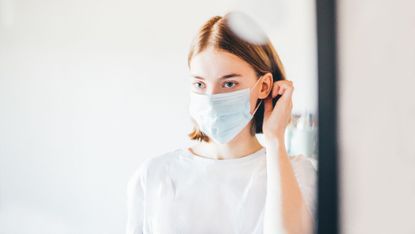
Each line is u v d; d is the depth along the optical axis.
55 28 1.49
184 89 1.35
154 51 1.38
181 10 1.34
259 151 0.97
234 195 0.92
